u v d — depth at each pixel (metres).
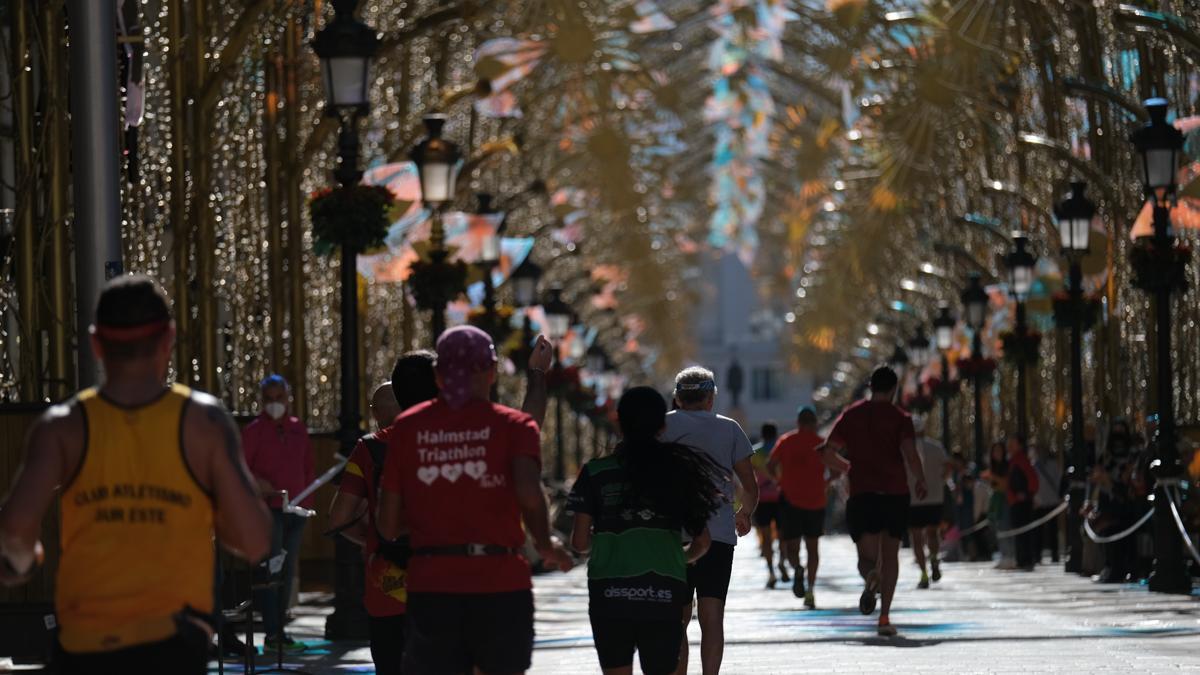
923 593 70.12
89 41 34.47
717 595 33.47
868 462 47.88
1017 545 92.00
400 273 74.25
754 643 47.00
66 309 51.00
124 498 17.08
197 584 17.27
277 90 79.12
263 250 76.25
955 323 137.50
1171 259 63.38
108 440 17.12
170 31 63.34
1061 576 82.44
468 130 118.75
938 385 164.00
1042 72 95.38
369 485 27.72
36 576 40.59
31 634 40.59
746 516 33.56
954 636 48.00
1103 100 76.25
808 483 62.94
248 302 73.81
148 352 17.41
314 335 84.38
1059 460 105.50
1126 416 86.75
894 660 41.41
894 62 101.56
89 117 34.50
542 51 97.25
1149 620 52.69
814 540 62.72
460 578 22.31
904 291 182.00
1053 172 103.62
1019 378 105.62
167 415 17.22
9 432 40.91
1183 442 70.38
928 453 76.75
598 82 127.69
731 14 159.38
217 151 69.88
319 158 86.50
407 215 71.56
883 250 161.25
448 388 22.66
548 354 26.81
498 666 22.44
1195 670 37.97
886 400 48.22
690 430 33.53
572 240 162.50
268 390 47.66
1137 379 84.94
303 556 70.94
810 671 39.06
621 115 143.00
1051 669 38.72
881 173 121.81
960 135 109.19
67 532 17.19
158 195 63.38
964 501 110.31
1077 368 83.44
